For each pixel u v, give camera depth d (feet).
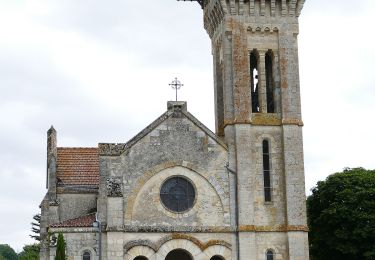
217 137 196.65
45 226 203.62
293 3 207.82
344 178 249.34
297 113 201.77
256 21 206.28
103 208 186.50
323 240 245.45
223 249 189.16
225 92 201.67
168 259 205.87
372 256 232.12
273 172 198.08
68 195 206.69
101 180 188.24
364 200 238.07
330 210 238.48
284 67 204.33
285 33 206.59
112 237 183.32
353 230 235.20
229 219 191.83
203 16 229.45
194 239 188.14
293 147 199.11
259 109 204.03
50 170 206.90
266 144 200.85
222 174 194.70
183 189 192.65
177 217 189.67
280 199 196.24
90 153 222.69
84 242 183.42
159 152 192.75
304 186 196.85
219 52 216.74
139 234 186.09
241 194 193.06
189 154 194.18
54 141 213.05
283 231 193.57
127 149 191.11
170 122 195.21
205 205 192.03
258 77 206.39
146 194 189.37
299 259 191.21
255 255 189.78
